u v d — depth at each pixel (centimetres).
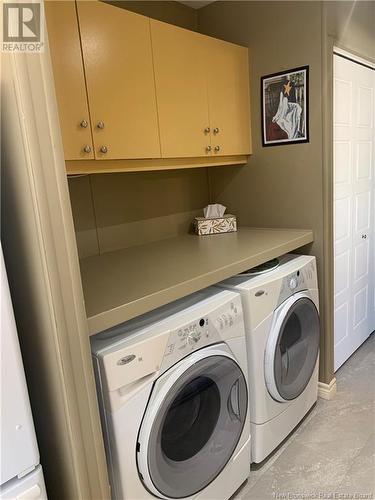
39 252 93
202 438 151
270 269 192
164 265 171
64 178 95
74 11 144
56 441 108
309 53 204
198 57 198
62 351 98
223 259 175
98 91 155
